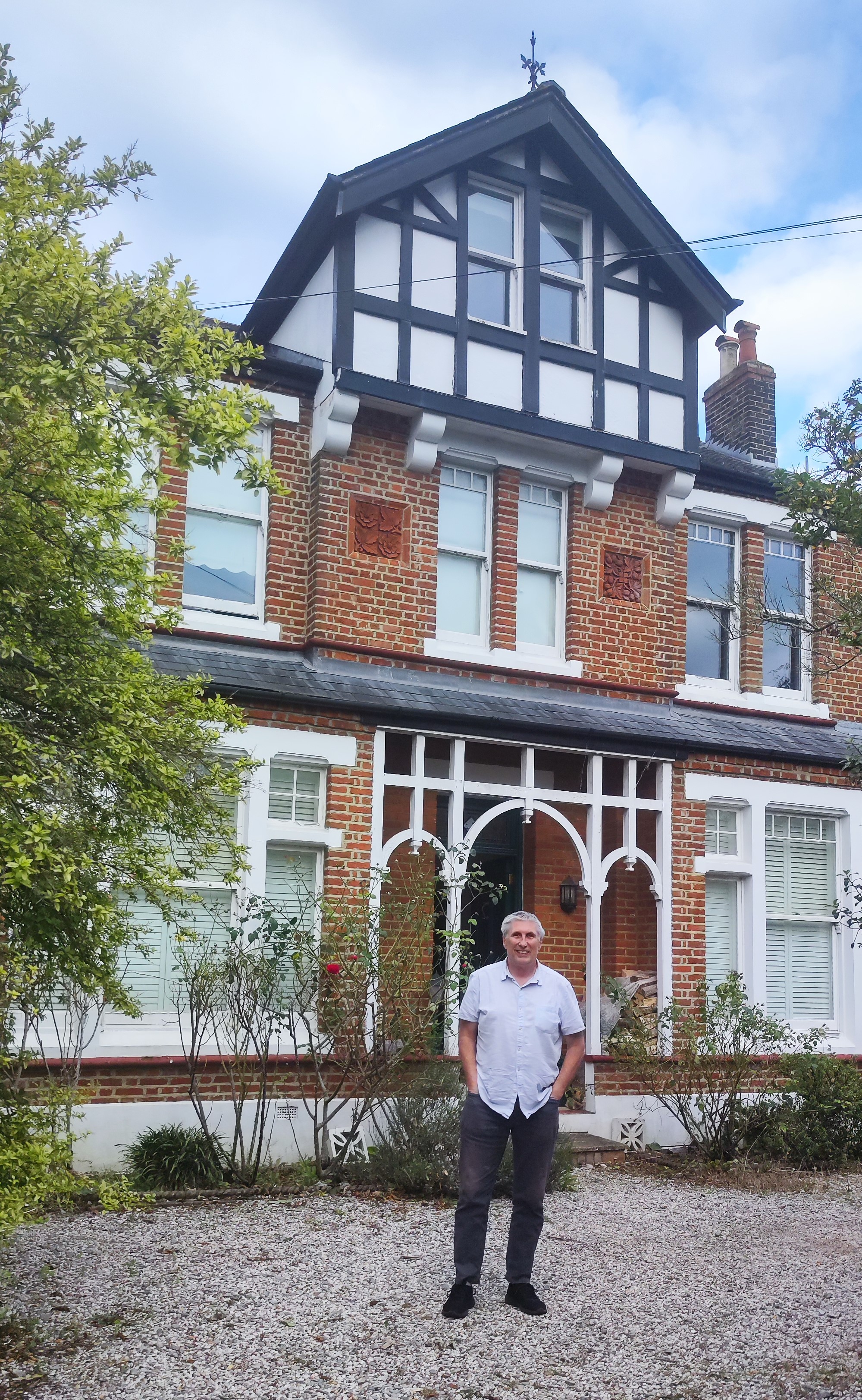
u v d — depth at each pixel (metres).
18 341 4.37
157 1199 8.05
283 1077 9.68
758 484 13.34
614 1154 10.59
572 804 12.16
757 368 15.37
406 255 11.09
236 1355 5.14
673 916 11.84
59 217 4.98
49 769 4.76
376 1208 8.03
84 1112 8.88
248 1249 6.84
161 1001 9.48
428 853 11.29
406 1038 9.15
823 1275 6.74
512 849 12.13
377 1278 6.31
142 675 5.39
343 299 10.76
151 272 4.88
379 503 11.08
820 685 13.54
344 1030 9.12
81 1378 4.83
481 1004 5.93
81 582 5.14
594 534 12.16
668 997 11.63
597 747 11.44
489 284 11.80
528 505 12.08
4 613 4.88
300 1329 5.49
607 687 11.98
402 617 11.07
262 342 12.55
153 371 4.67
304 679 10.34
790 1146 10.59
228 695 9.70
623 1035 10.91
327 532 10.78
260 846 9.88
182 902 8.56
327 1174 8.73
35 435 4.79
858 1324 5.82
